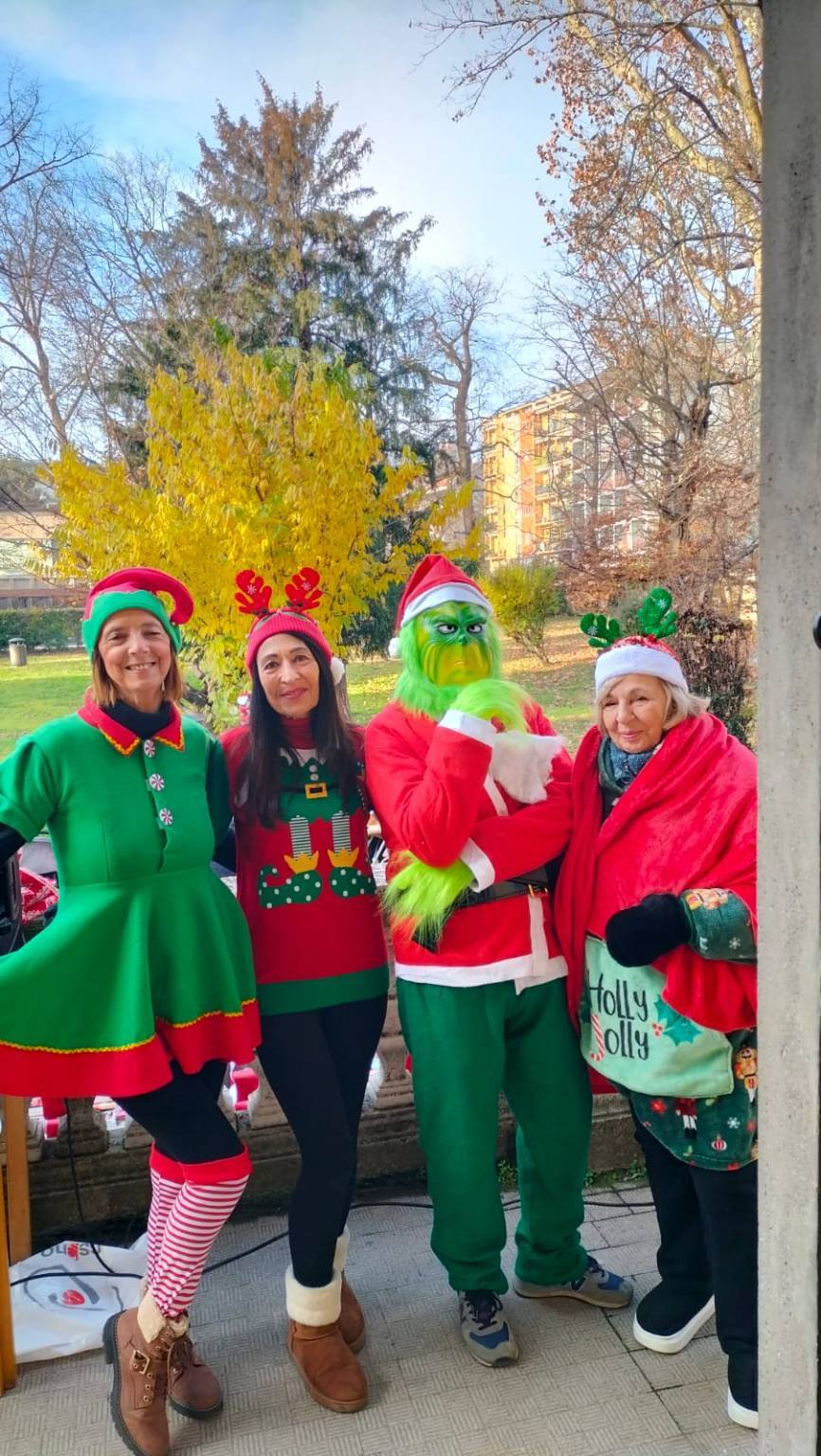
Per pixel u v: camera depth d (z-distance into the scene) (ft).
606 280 34.63
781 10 4.35
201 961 6.66
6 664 40.83
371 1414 6.91
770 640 4.80
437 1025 7.27
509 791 7.42
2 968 6.31
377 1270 8.48
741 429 32.40
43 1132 8.71
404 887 7.26
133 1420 6.52
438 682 7.59
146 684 6.62
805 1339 5.00
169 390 14.85
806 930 4.76
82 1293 7.90
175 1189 6.94
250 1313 8.00
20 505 41.22
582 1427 6.77
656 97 31.83
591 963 7.17
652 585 31.86
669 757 6.84
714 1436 6.65
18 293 41.91
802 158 4.34
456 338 50.52
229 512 13.84
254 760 7.23
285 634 7.22
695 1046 6.56
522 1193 7.88
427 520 15.70
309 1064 7.02
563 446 43.32
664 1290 7.54
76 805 6.46
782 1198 5.07
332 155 45.98
